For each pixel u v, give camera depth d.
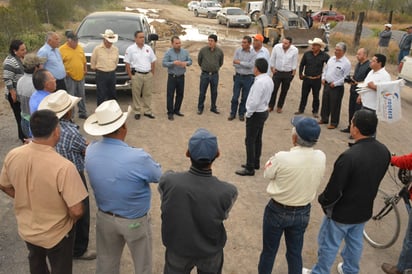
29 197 2.79
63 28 21.02
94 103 8.74
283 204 3.15
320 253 3.49
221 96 10.13
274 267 4.02
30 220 2.85
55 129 2.76
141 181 2.92
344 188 3.17
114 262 3.22
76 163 3.46
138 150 2.95
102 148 2.91
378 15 35.34
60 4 21.06
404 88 12.34
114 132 2.89
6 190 2.93
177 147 6.85
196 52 16.66
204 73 8.29
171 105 8.07
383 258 4.23
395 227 4.24
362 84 6.47
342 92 7.91
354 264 3.52
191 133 7.52
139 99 7.98
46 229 2.84
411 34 14.34
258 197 5.36
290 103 9.92
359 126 3.11
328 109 8.23
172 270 2.70
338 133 7.94
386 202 4.31
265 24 19.64
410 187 3.97
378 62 6.27
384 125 8.76
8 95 5.96
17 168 2.75
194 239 2.55
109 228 3.02
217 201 2.51
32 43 15.49
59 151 3.34
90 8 29.97
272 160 3.11
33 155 2.73
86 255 3.92
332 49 18.48
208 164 2.52
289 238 3.34
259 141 5.89
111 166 2.86
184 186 2.51
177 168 6.06
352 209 3.21
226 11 27.34
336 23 28.73
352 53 17.67
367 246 4.45
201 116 8.52
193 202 2.50
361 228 3.39
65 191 2.75
